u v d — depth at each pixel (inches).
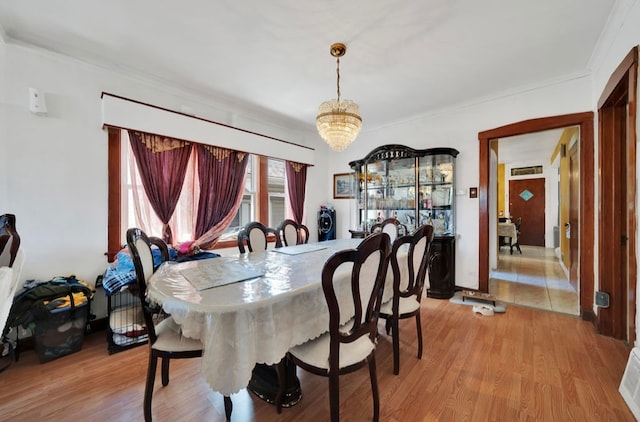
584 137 108.4
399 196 167.3
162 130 112.1
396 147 154.9
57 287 84.2
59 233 94.5
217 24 79.7
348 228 197.3
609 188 94.4
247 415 60.6
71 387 69.8
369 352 57.0
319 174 200.4
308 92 127.1
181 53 95.0
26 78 88.0
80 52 94.4
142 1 70.6
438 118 152.3
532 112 121.7
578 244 117.6
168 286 57.3
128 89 108.7
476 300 130.5
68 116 95.6
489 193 140.4
